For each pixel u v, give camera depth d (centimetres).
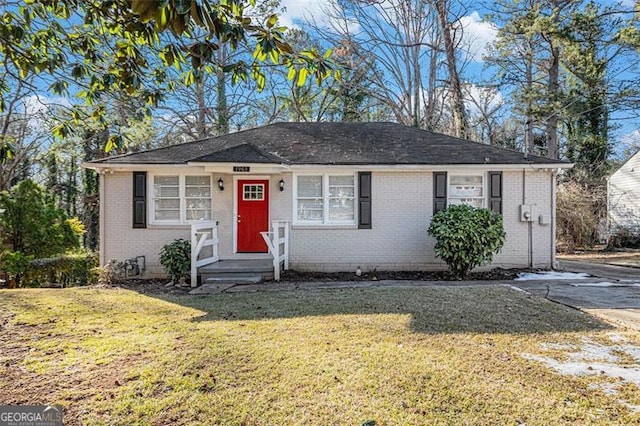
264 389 322
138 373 354
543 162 987
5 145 369
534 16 1775
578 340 445
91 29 363
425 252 1013
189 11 196
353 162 994
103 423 276
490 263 970
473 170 1008
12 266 902
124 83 356
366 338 444
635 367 371
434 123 2353
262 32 266
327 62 300
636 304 622
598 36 1691
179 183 1016
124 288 832
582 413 286
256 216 1032
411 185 1016
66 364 377
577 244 1858
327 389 320
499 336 454
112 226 996
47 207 1103
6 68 363
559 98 1844
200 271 888
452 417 279
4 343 439
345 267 1015
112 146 425
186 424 275
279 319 531
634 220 1984
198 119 2142
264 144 1120
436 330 475
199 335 460
